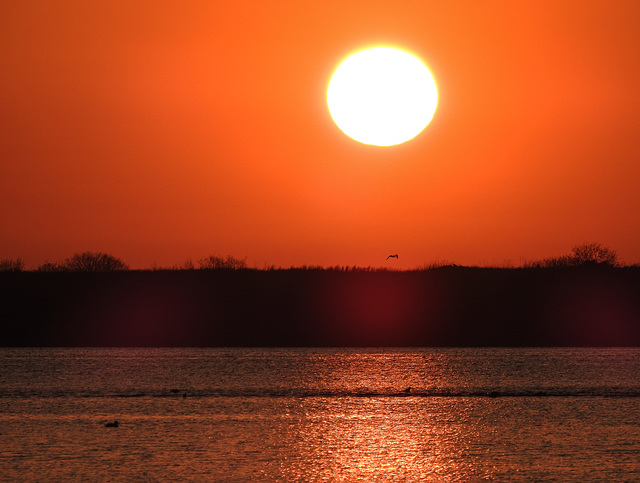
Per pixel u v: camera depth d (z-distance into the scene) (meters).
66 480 142.00
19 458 156.88
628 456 160.50
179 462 154.88
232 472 148.50
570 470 149.75
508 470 150.50
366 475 147.62
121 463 153.62
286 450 165.50
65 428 186.25
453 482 142.75
